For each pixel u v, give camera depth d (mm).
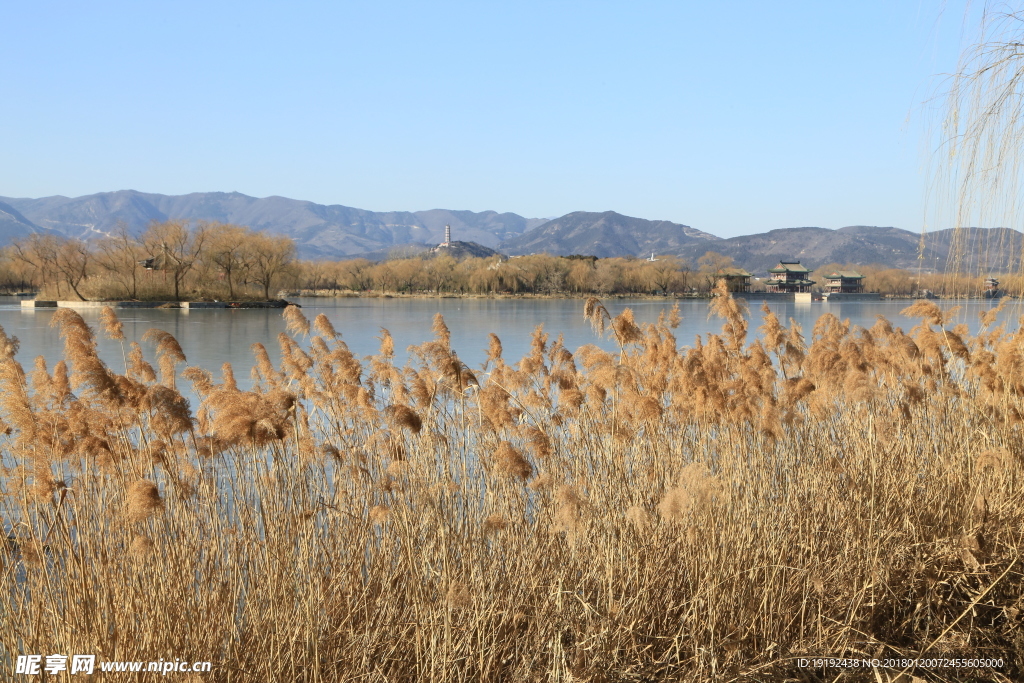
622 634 5113
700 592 5273
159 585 4758
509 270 137875
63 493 5109
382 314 72875
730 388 8156
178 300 85188
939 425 8641
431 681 4633
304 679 4500
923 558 6316
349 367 8789
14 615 4664
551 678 4773
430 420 7359
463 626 4988
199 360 30844
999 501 6785
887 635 5820
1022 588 6078
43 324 49906
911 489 6816
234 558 5125
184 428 5730
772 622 5559
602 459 6953
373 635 4949
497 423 6766
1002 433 7660
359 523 5727
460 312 78062
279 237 93125
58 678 4227
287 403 6000
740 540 5680
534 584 5312
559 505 5223
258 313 74000
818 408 8266
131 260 85625
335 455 6348
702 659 5020
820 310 90438
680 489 5031
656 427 7625
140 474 5773
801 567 5879
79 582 4520
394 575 5418
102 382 5742
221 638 4703
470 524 5863
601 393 7477
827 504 6707
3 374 6070
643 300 130375
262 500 5645
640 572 5547
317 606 4816
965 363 9766
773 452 7527
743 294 145375
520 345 36344
